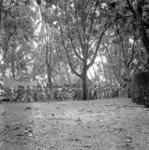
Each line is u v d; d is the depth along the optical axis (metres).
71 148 3.77
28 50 30.86
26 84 23.05
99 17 17.86
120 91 22.06
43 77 33.19
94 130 5.15
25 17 20.59
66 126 5.69
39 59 31.80
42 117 7.47
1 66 29.70
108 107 10.57
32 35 24.69
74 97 20.52
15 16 19.70
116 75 28.47
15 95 19.84
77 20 18.83
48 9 20.77
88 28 19.28
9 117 7.60
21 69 31.77
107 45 28.80
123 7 13.66
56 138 4.45
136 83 11.84
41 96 19.91
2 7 16.98
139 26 10.68
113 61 30.22
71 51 24.78
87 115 7.83
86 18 18.72
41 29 28.08
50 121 6.54
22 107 11.95
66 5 18.50
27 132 5.01
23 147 3.87
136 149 3.70
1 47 25.61
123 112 8.45
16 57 30.25
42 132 5.00
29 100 19.42
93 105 11.95
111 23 17.39
